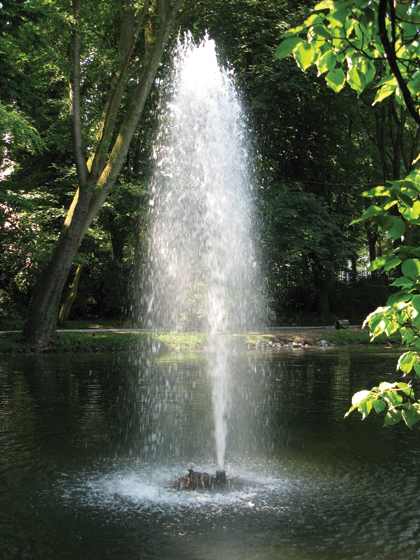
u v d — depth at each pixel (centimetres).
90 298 3203
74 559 365
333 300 3472
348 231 3042
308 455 634
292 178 2839
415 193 198
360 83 219
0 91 1253
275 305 3244
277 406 945
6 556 369
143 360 1738
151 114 2356
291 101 2536
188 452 641
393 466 586
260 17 2364
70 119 1872
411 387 240
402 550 379
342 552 377
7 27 1114
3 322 2620
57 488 511
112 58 1886
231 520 436
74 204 1986
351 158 2920
